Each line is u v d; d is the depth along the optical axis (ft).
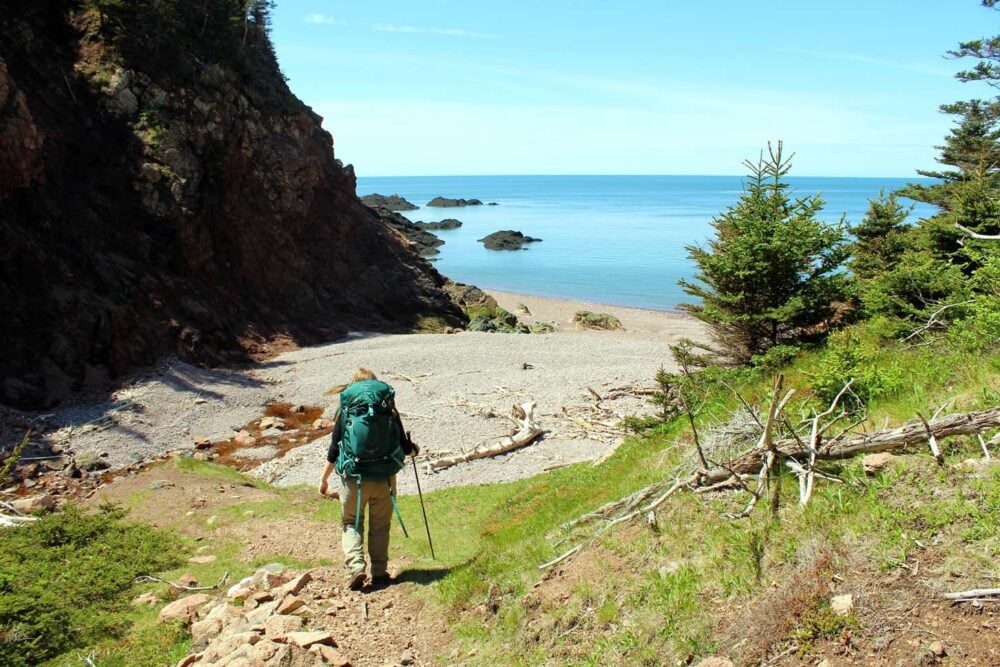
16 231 97.55
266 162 142.92
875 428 22.61
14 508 50.42
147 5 132.57
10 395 84.07
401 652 21.42
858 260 66.33
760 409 28.96
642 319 181.06
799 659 14.53
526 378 102.12
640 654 16.93
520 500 45.44
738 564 17.92
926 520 16.47
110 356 97.14
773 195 41.93
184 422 87.81
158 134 123.75
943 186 110.63
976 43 110.42
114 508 42.11
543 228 424.05
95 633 24.85
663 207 613.93
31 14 124.98
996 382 22.68
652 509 21.74
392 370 108.99
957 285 38.22
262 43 168.45
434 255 305.94
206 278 126.82
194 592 28.53
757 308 41.96
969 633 13.43
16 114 99.71
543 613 20.45
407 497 58.03
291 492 50.85
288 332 132.36
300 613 22.85
